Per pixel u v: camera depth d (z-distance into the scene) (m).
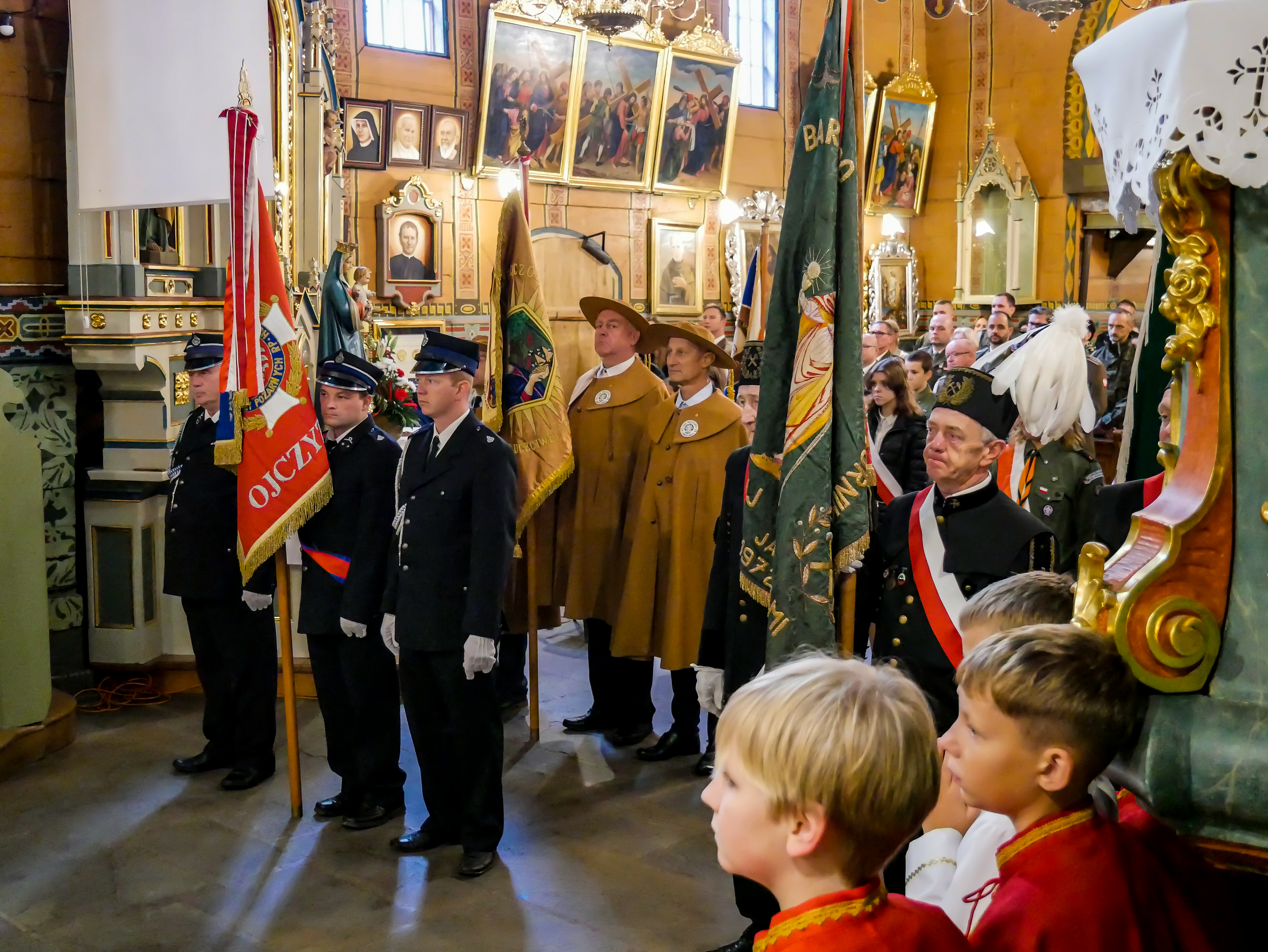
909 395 4.92
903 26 13.91
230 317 3.79
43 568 4.47
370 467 3.83
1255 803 1.25
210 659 4.27
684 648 4.31
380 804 3.88
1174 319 1.34
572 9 10.40
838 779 1.13
